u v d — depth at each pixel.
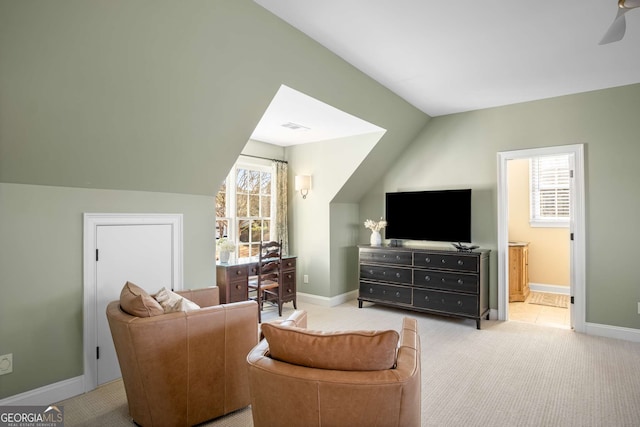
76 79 2.16
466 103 4.58
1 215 2.38
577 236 4.16
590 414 2.43
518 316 4.83
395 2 2.40
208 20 2.30
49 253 2.60
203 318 2.25
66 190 2.69
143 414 2.18
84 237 2.77
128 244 3.05
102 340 2.88
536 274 6.24
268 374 1.54
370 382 1.42
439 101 4.50
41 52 1.94
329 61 3.18
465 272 4.37
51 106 2.20
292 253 5.77
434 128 5.18
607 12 2.54
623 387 2.81
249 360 1.64
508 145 4.62
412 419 1.50
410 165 5.39
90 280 2.80
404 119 4.76
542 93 4.21
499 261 4.64
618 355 3.45
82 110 2.33
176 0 2.10
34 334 2.53
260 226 5.49
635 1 1.96
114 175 2.87
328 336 1.57
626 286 3.91
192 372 2.22
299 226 5.69
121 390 2.80
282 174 5.63
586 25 2.72
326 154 5.33
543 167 6.20
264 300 4.82
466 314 4.36
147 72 2.37
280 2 2.39
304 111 3.89
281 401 1.53
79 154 2.56
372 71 3.55
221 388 2.33
